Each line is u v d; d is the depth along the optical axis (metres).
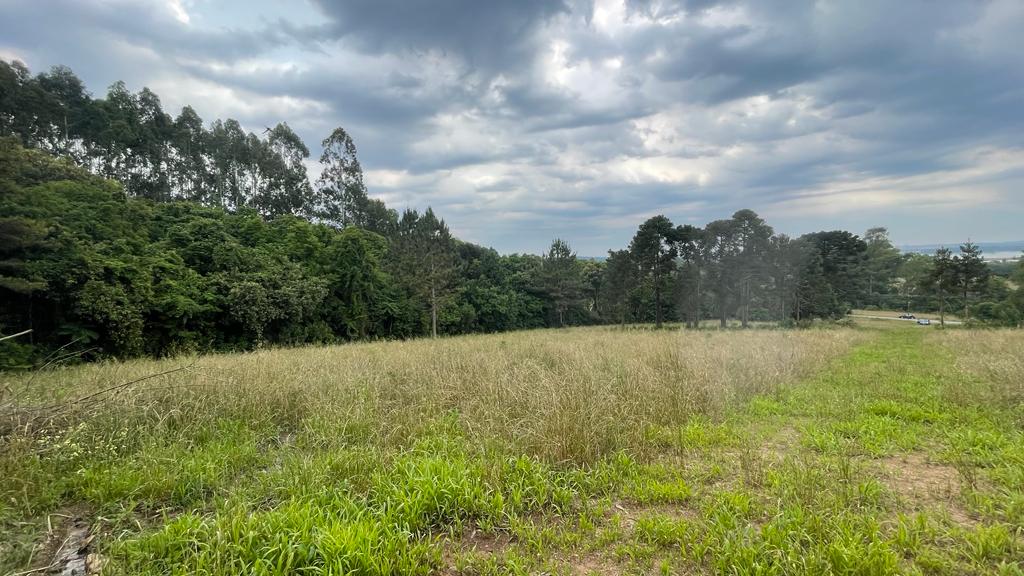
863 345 15.55
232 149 44.16
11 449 3.87
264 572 2.50
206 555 2.64
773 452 4.52
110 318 17.52
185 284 22.20
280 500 3.56
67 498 3.70
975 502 3.35
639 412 5.53
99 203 23.80
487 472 3.80
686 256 39.41
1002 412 5.63
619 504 3.56
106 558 2.77
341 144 47.84
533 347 11.07
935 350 13.56
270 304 24.42
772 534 2.82
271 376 6.92
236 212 39.12
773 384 7.69
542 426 4.60
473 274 47.88
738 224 36.22
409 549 2.81
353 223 47.19
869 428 5.28
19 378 6.13
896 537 2.85
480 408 5.58
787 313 37.28
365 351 12.65
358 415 5.42
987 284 33.94
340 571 2.50
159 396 5.69
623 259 41.19
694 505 3.50
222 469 4.10
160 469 3.95
